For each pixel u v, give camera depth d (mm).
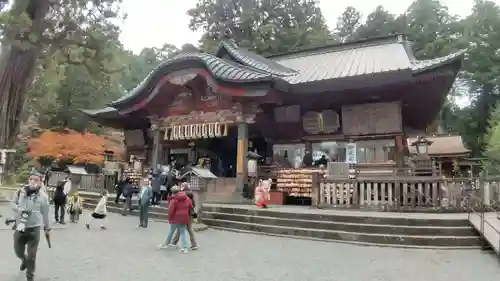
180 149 26094
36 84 38312
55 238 10336
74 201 13961
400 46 21938
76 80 40719
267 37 42188
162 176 17406
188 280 6305
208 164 22266
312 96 19594
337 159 20016
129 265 7352
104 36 24969
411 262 8008
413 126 26078
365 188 13695
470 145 48188
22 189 6027
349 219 11344
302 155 21109
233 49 23000
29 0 22797
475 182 13172
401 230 10398
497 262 8039
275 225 12227
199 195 13648
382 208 13141
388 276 6770
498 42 47812
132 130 28062
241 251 9031
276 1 45062
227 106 19703
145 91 21234
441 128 51438
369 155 19078
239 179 18266
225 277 6547
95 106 42094
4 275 6383
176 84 19969
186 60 19125
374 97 18859
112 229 12461
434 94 18953
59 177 23844
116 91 46719
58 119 40344
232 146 26250
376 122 18750
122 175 22000
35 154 29406
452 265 7723
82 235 11047
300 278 6559
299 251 9133
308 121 20578
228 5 44688
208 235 11625
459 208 12602
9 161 24906
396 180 13172
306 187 17438
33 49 23875
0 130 24578
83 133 36656
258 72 18391
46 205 6113
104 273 6676
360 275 6824
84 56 25141
